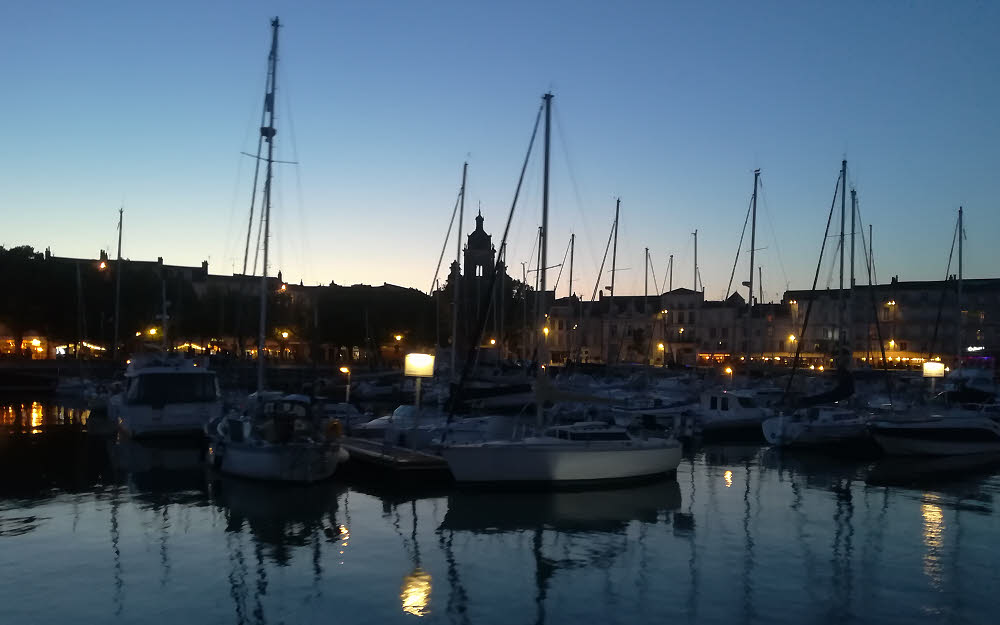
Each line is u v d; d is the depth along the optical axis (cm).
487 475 2338
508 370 6191
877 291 10281
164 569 1622
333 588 1521
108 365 7081
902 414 3434
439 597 1481
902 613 1415
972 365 7338
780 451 3462
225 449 2612
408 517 2080
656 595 1505
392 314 8831
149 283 7781
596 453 2417
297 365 8244
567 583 1570
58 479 2569
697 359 11169
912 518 2142
